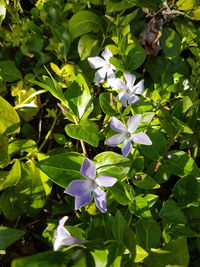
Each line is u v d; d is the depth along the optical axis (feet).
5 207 0.77
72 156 0.67
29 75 0.91
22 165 0.77
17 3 0.98
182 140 0.81
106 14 0.93
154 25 0.87
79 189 0.61
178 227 0.70
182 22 0.92
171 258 0.60
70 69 0.83
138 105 0.77
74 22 0.90
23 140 0.79
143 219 0.67
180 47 0.91
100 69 0.83
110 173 0.67
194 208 0.72
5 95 0.97
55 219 0.80
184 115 0.78
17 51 0.96
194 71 0.88
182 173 0.75
